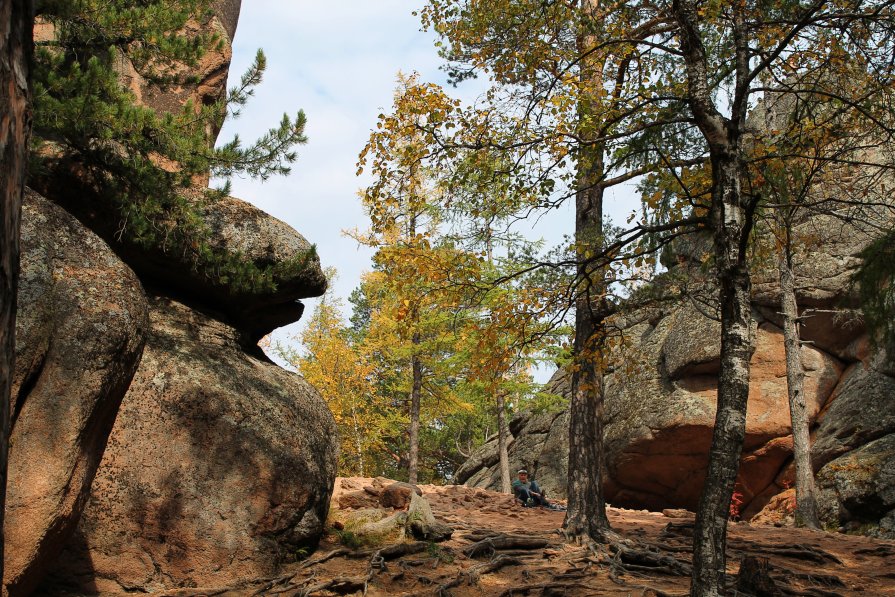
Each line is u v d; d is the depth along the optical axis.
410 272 10.65
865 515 18.55
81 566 8.95
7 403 1.72
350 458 34.41
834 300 21.56
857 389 21.09
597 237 11.06
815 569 11.40
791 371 18.97
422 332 24.69
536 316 11.16
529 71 11.03
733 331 8.11
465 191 11.23
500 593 9.48
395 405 38.50
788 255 13.35
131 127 10.59
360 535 11.61
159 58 11.84
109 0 11.21
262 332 13.53
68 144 11.12
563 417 28.50
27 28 1.91
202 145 11.34
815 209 10.48
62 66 11.34
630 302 11.40
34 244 7.53
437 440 42.00
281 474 10.48
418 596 9.23
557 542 12.05
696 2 9.43
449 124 10.19
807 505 18.02
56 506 7.08
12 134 1.78
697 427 22.52
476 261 10.69
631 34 11.14
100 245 8.23
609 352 11.68
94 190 11.12
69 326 7.39
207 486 9.91
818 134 10.23
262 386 11.46
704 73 8.88
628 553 11.45
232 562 9.78
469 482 32.00
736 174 8.55
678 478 23.97
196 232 11.53
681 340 24.16
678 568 10.94
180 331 11.48
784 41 8.80
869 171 14.96
